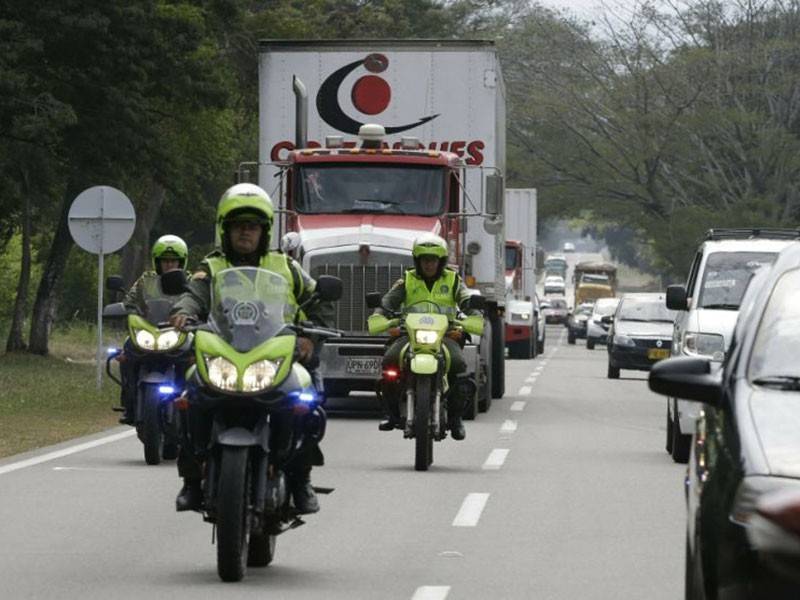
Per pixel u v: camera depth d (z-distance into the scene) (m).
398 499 31.61
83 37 80.38
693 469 17.75
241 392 21.97
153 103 94.56
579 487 33.94
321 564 24.30
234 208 23.23
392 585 22.61
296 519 23.69
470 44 55.47
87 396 58.69
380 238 50.41
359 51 55.78
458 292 38.03
